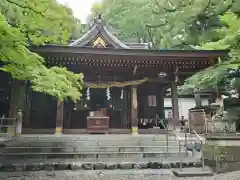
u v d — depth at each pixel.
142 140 13.31
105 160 10.92
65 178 8.73
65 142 12.55
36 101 19.86
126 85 17.98
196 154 11.58
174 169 10.13
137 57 16.55
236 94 21.45
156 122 19.55
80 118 20.02
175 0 13.09
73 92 10.81
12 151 11.46
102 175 9.27
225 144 10.32
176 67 17.64
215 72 15.13
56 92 9.65
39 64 7.84
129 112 19.67
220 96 23.78
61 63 16.75
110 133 17.44
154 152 11.69
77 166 10.08
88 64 17.19
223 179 8.59
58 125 16.45
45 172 9.53
